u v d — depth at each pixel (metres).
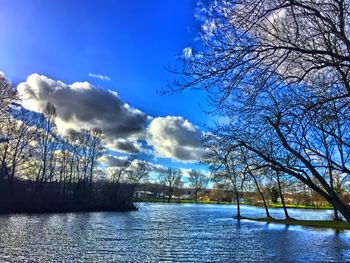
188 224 59.25
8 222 54.53
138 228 50.97
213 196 176.00
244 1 8.02
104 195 102.06
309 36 9.14
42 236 39.44
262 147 10.54
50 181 91.62
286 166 10.06
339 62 8.58
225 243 36.12
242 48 8.37
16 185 80.88
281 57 8.55
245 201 164.75
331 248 32.94
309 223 58.38
